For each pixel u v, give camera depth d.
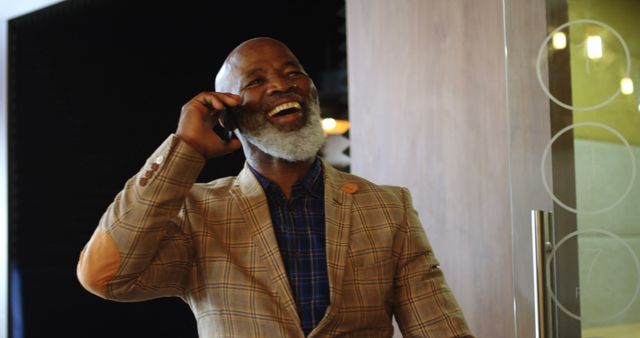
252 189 1.69
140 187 1.57
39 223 4.84
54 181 4.86
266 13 4.67
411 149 2.96
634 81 1.84
